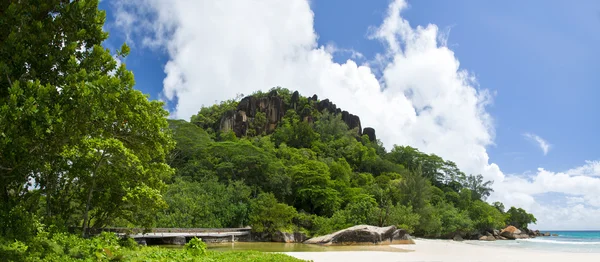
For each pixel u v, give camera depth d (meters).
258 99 126.44
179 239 35.03
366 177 82.56
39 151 13.40
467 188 98.12
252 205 48.97
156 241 34.53
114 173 19.02
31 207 15.80
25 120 11.35
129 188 18.67
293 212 48.53
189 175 57.25
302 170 64.00
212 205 47.03
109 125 16.70
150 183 20.28
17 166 12.80
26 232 12.95
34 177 16.11
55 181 17.28
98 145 16.12
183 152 65.75
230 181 54.81
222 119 114.50
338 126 119.00
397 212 54.03
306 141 105.38
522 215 97.94
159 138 19.62
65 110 12.07
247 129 112.19
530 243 53.66
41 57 14.82
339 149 103.44
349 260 20.67
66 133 12.49
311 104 134.62
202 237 39.34
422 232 62.47
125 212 21.31
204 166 59.66
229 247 34.06
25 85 13.16
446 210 69.69
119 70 15.54
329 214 58.25
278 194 61.06
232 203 49.56
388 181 82.94
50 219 15.92
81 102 12.15
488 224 75.56
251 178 60.94
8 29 14.16
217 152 63.62
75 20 15.45
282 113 124.69
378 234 38.06
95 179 18.80
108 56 16.25
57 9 15.32
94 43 16.42
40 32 14.41
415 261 20.50
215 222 45.09
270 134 114.06
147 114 18.50
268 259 15.80
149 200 19.27
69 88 12.35
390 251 28.66
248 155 62.41
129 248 17.41
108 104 13.28
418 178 69.50
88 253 12.48
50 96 12.26
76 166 17.05
